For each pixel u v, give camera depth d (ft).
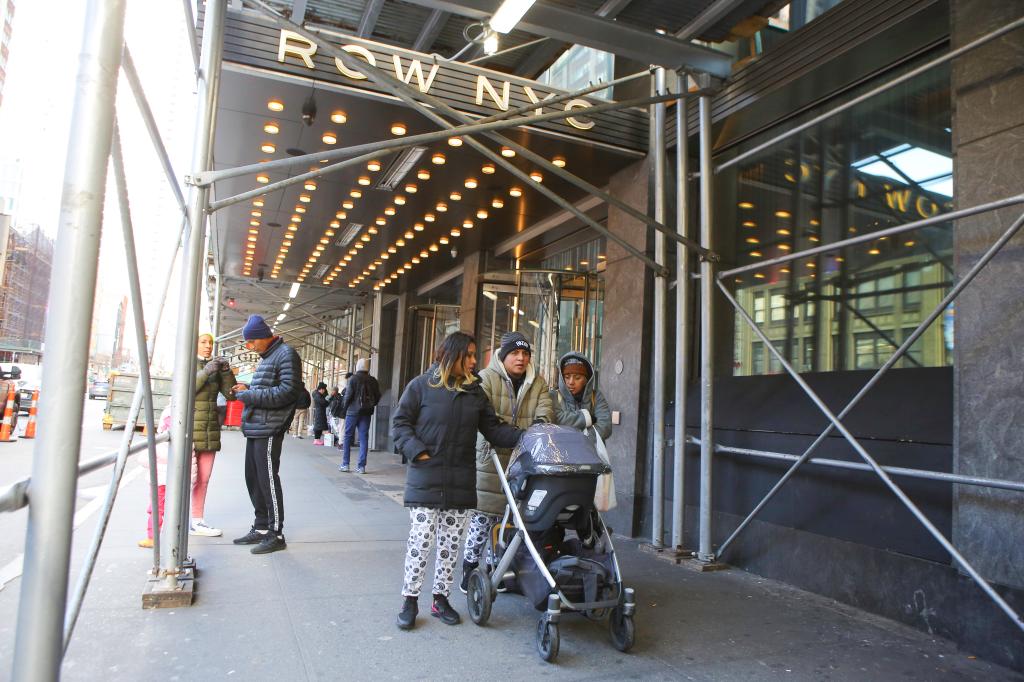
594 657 12.06
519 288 38.09
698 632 13.69
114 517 21.77
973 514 13.10
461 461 13.25
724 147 23.94
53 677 5.52
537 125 22.80
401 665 11.32
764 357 21.70
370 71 16.42
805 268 20.61
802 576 17.17
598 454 14.73
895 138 18.20
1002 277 12.96
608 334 25.95
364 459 39.27
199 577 15.78
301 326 84.23
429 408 13.09
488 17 18.04
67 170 5.95
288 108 21.97
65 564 5.64
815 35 18.45
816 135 20.67
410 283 52.47
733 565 19.51
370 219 34.99
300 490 30.66
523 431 13.58
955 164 14.14
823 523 16.87
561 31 18.75
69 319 5.78
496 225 35.24
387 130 23.45
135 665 10.81
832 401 17.51
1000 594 12.52
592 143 23.70
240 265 48.85
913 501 14.71
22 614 5.48
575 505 12.66
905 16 15.98
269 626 12.83
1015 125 13.05
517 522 12.67
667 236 21.24
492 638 12.76
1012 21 13.20
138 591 14.43
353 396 39.34
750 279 22.62
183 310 14.48
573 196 29.66
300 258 45.29
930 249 17.01
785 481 16.94
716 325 23.71
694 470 21.91
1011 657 12.30
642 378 23.94
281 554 18.29
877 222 18.54
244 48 19.60
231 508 24.75
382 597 14.97
